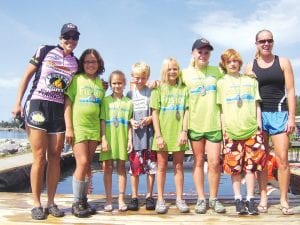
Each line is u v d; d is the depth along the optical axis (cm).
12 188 1284
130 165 484
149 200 482
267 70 451
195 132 465
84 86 448
